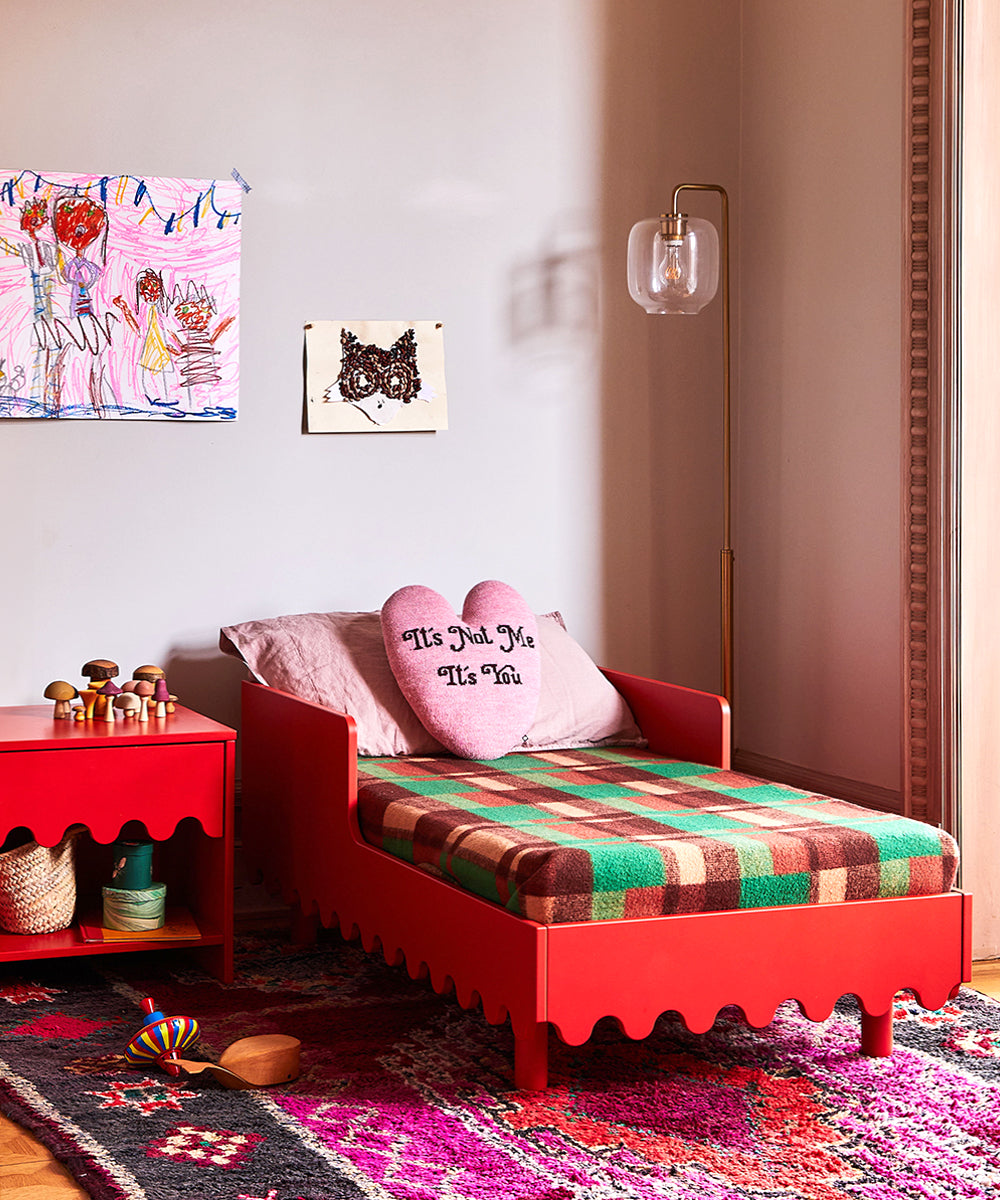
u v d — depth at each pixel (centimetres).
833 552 307
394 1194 166
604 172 331
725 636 324
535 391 327
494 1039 221
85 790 243
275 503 306
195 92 297
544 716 281
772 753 332
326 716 245
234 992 247
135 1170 171
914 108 271
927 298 272
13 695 288
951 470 266
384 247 312
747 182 339
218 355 299
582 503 332
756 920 194
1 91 283
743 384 342
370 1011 236
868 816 217
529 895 185
